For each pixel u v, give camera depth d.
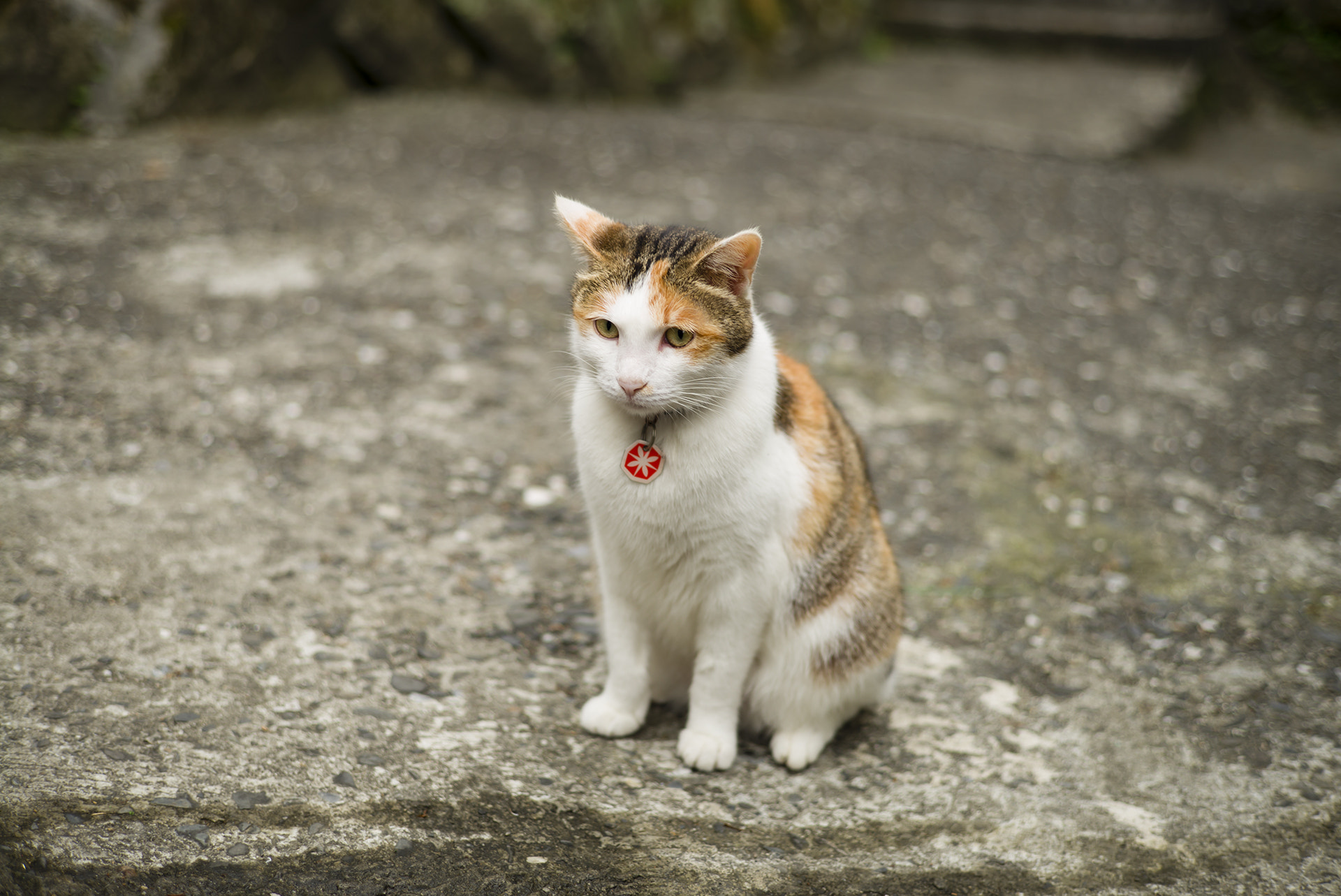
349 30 8.59
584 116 9.52
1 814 2.14
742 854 2.37
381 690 2.76
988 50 14.26
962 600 3.58
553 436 4.34
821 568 2.62
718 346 2.33
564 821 2.39
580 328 2.45
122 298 4.95
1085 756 2.85
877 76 12.48
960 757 2.82
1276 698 3.13
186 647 2.79
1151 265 7.18
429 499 3.77
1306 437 4.91
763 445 2.44
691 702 2.68
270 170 6.98
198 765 2.38
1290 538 4.07
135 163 6.70
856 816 2.55
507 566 3.46
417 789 2.41
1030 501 4.24
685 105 10.64
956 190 8.47
